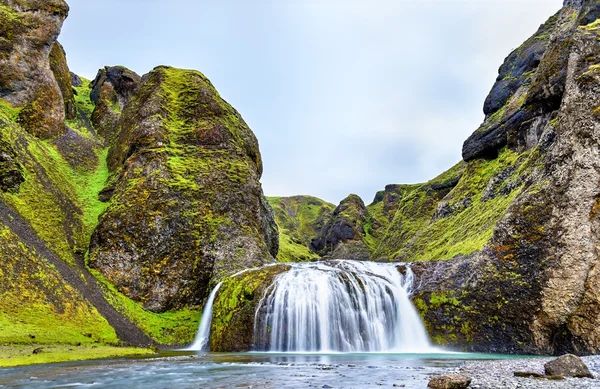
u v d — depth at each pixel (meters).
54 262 42.72
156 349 37.03
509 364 22.78
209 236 56.44
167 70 82.06
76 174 66.81
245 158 72.56
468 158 81.25
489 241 40.69
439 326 39.03
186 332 46.09
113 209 54.97
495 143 74.88
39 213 49.12
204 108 75.31
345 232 160.00
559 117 40.34
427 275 43.88
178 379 19.19
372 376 19.58
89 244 52.78
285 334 39.84
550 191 37.72
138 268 50.69
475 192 73.31
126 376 20.16
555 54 59.66
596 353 31.83
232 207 61.50
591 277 33.25
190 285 51.97
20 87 66.69
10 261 35.16
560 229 35.72
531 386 15.14
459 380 15.20
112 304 44.69
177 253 53.41
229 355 33.22
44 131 67.69
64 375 20.41
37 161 57.22
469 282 39.41
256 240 59.25
